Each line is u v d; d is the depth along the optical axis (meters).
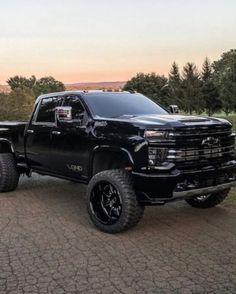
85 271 4.74
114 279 4.53
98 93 7.39
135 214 5.91
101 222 6.12
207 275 4.61
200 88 82.19
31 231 6.16
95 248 5.45
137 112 7.17
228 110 76.50
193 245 5.53
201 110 82.75
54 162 7.52
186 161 5.95
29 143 8.12
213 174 6.14
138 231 6.14
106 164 6.59
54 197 8.36
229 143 6.53
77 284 4.42
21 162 8.54
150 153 5.80
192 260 5.02
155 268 4.80
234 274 4.62
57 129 7.32
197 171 5.95
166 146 5.81
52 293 4.22
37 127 7.88
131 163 5.92
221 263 4.93
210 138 6.15
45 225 6.46
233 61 76.44
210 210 7.25
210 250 5.35
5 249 5.43
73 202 7.95
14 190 8.95
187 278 4.54
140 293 4.21
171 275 4.61
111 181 5.99
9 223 6.57
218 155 6.30
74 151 6.99
